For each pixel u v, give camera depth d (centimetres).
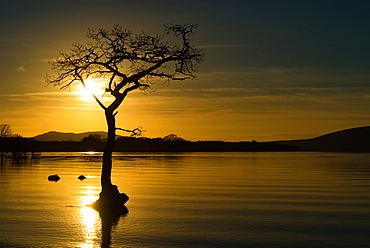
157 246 1875
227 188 4234
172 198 3428
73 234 2095
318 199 3350
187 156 17062
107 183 3019
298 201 3234
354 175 6100
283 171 7131
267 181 5069
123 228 2245
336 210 2800
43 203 3148
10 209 2853
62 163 9938
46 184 4644
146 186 4456
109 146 3064
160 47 3170
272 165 9344
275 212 2728
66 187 4316
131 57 3127
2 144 14825
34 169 7469
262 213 2689
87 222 2394
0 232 2139
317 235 2073
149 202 3194
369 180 5197
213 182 4941
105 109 3108
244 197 3491
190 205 3038
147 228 2238
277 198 3419
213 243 1928
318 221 2420
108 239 1998
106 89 3112
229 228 2238
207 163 10306
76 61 3159
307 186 4428
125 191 3953
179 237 2038
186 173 6550
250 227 2259
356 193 3766
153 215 2620
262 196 3550
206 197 3494
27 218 2523
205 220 2464
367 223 2362
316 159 13575
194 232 2145
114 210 2820
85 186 4416
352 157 15875
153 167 8350
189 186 4434
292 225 2314
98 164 9444
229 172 6844
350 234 2095
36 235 2078
